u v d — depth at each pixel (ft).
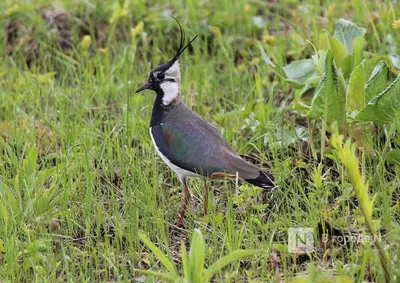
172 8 55.77
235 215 36.94
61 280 33.27
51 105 48.62
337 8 53.52
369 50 49.37
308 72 42.93
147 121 45.70
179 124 37.99
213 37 53.62
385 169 38.29
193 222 36.88
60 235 35.58
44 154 43.45
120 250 35.37
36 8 56.13
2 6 56.39
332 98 37.29
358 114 37.09
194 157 36.88
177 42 53.67
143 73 50.57
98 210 37.17
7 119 45.73
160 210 37.73
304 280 29.07
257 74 46.70
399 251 30.71
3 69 51.88
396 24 42.88
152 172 41.09
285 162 39.65
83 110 46.75
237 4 54.95
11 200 36.81
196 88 48.39
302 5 55.31
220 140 37.83
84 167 40.42
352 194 36.96
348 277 28.91
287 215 36.68
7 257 33.55
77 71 52.49
